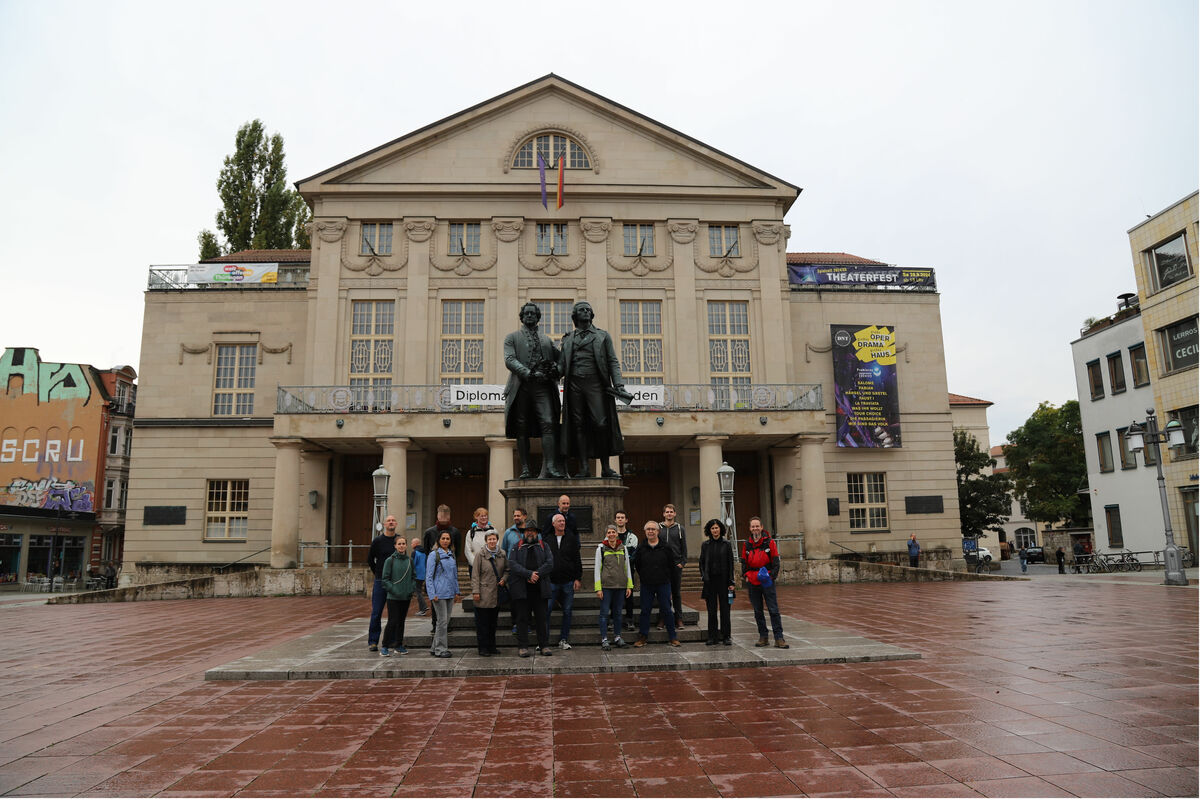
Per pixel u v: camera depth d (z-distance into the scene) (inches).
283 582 933.2
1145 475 1256.2
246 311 1273.4
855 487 1299.2
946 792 175.9
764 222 1269.7
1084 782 181.0
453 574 376.8
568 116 1270.9
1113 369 1349.7
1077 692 277.0
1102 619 501.0
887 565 999.6
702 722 245.1
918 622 513.7
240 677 337.4
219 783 192.4
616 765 202.1
